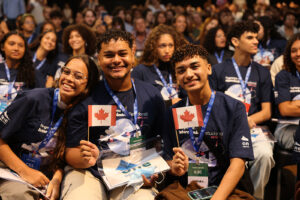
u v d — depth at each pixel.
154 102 2.25
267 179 2.72
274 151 3.02
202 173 2.02
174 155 2.08
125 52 2.09
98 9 9.02
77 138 2.12
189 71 1.99
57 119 2.16
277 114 3.15
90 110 1.99
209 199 1.86
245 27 3.02
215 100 2.07
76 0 11.23
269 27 4.48
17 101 2.07
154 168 2.07
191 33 6.96
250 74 3.09
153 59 3.22
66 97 2.13
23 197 1.93
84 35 4.16
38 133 2.11
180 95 3.10
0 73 3.13
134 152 2.14
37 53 4.18
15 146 2.14
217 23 5.87
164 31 3.20
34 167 2.11
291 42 3.00
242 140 1.98
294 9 8.59
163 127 2.23
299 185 2.32
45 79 3.67
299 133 2.38
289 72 3.04
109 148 2.11
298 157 2.37
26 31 5.91
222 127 2.03
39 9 8.66
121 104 2.17
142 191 2.08
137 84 2.29
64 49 4.29
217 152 2.05
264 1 9.77
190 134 2.10
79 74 2.09
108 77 2.16
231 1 10.69
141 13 8.27
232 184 1.87
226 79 3.09
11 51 3.11
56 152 2.11
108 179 2.03
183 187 2.11
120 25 6.43
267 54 4.20
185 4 12.34
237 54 3.13
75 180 2.11
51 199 1.97
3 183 2.04
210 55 4.14
